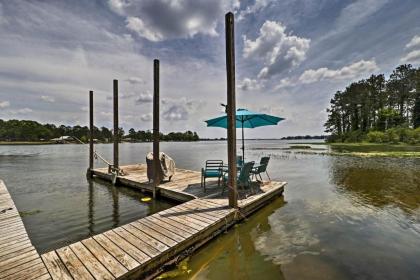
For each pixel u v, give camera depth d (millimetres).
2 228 4180
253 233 4684
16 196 8258
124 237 3693
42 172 14328
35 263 2934
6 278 2596
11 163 20188
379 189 8344
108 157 27328
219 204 5445
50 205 7137
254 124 8914
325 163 16984
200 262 3588
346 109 52562
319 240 4285
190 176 9430
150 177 8344
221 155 28953
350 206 6387
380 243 4086
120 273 2725
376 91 46750
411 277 3047
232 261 3607
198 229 4000
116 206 6996
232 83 5016
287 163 17953
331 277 3100
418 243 4062
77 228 5305
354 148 31875
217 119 7414
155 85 7344
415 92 43344
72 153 35188
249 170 6375
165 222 4332
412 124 43812
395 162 15867
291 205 6598
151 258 3064
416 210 5898
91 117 12266
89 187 9664
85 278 2619
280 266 3422
